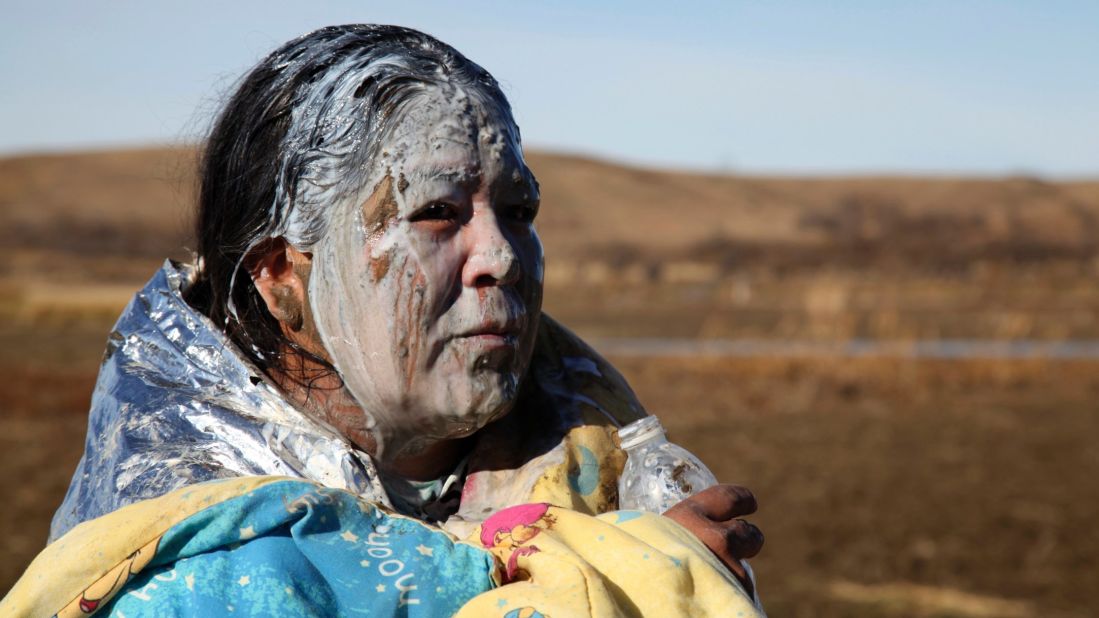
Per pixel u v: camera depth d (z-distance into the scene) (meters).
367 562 1.59
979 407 17.92
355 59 1.85
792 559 9.52
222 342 1.86
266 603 1.53
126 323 1.94
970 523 10.73
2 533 9.73
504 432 1.99
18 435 14.59
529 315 1.87
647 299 45.16
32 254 62.25
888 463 13.54
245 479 1.62
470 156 1.80
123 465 1.75
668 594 1.57
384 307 1.78
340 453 1.78
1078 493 12.01
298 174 1.83
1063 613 8.23
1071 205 109.50
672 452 1.92
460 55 1.91
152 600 1.54
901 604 8.32
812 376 20.83
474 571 1.62
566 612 1.49
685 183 117.06
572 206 105.19
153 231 75.19
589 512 1.91
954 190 114.62
